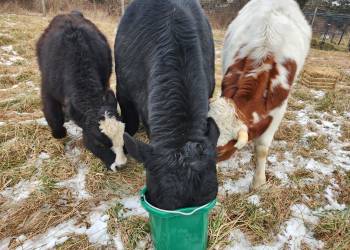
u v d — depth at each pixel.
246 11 3.82
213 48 3.55
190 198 1.81
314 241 2.88
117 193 3.31
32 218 3.00
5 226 2.91
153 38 2.72
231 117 2.57
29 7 13.49
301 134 4.37
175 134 1.99
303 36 3.59
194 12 3.15
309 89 5.88
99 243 2.77
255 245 2.80
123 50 3.22
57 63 3.64
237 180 3.53
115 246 2.75
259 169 3.33
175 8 2.78
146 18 2.94
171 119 2.06
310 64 7.71
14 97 5.04
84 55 3.52
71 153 3.89
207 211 2.00
